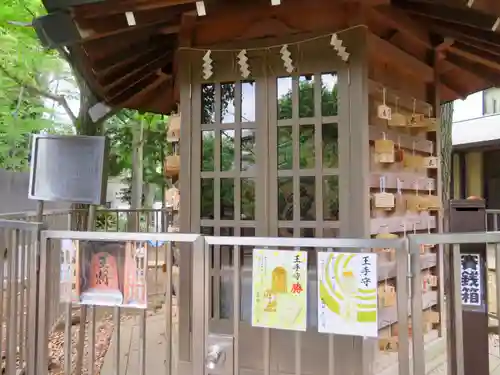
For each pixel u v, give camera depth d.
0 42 7.98
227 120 3.42
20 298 2.94
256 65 3.33
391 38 3.51
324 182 3.19
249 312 3.30
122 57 3.60
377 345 3.13
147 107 5.44
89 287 2.55
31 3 7.09
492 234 2.15
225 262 3.41
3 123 10.63
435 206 3.95
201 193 3.45
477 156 12.73
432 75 4.11
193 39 3.49
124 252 2.51
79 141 3.12
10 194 11.05
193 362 2.32
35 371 2.61
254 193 3.33
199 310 2.32
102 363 3.80
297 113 3.25
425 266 3.88
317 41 3.20
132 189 13.58
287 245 2.21
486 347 2.35
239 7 3.15
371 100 3.26
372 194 3.19
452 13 3.01
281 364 3.22
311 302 2.99
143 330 2.46
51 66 8.62
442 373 3.52
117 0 2.71
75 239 2.56
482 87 4.85
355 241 2.12
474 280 2.38
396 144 3.57
